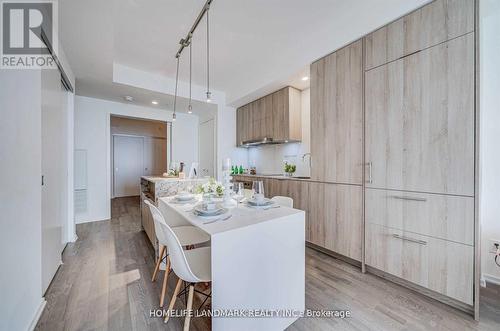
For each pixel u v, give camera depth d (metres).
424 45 1.72
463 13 1.54
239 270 1.17
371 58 2.08
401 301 1.70
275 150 4.20
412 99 1.80
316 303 1.68
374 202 2.08
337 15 2.25
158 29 2.41
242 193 2.07
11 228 1.19
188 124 5.18
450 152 1.61
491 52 1.86
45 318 1.49
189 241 1.82
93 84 3.29
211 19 2.25
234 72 3.60
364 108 2.15
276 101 3.65
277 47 2.85
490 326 1.43
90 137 3.92
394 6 1.88
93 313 1.55
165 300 1.71
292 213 1.48
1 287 1.09
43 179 1.75
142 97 3.90
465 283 1.55
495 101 1.85
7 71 1.19
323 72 2.54
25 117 1.38
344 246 2.37
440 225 1.67
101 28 1.98
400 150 1.88
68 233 2.92
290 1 2.02
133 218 4.23
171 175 3.35
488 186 1.90
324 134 2.55
